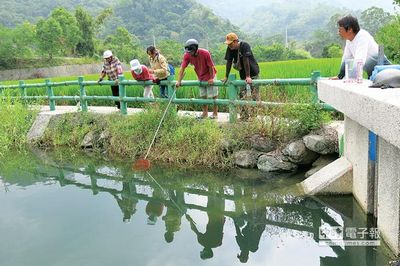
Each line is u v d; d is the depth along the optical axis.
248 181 7.03
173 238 5.20
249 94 7.71
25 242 5.18
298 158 7.05
